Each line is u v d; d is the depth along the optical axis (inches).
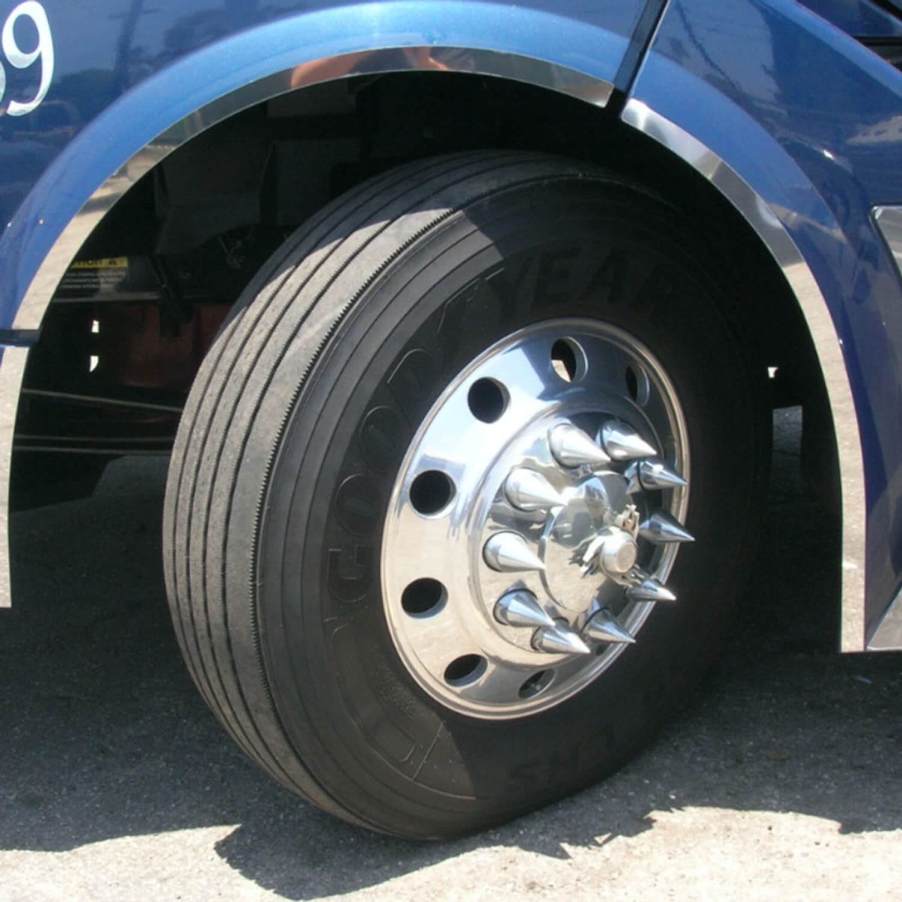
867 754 99.7
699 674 99.9
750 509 98.4
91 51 73.2
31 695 111.3
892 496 86.8
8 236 73.9
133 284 95.1
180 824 91.4
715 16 80.0
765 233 81.4
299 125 90.7
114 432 102.8
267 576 76.6
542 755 90.4
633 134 92.0
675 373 90.1
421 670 83.3
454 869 85.5
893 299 84.5
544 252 81.5
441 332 79.1
